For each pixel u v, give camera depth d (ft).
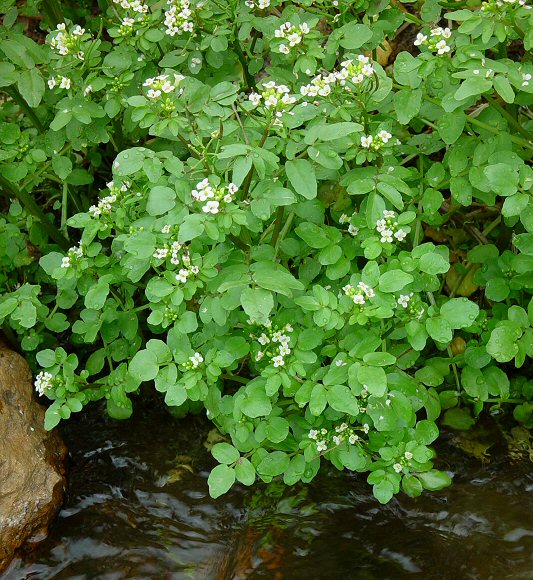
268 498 1.82
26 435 1.79
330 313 1.55
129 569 1.73
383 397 1.59
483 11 1.59
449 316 1.58
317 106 1.69
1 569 1.73
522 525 1.70
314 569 1.68
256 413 1.55
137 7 1.87
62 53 1.82
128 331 1.82
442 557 1.68
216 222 1.49
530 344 1.61
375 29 1.86
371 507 1.78
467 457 1.84
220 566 1.72
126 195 1.73
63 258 1.73
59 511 1.82
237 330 1.74
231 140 1.64
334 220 1.88
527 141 1.76
